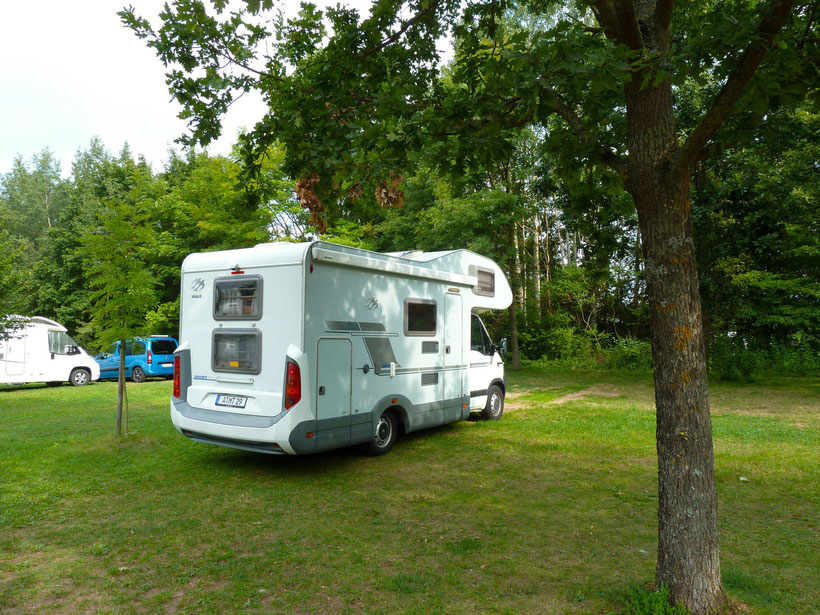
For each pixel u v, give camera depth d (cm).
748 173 1480
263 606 349
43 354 1712
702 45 293
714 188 1490
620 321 2609
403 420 779
